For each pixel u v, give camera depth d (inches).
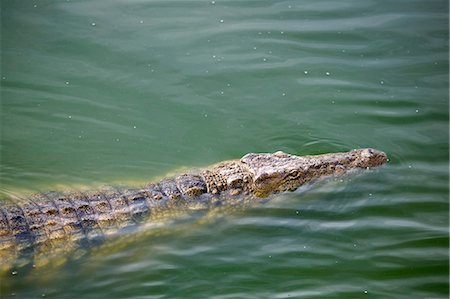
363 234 579.5
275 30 800.9
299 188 622.5
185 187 610.5
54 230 551.2
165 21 814.5
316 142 681.0
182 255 563.5
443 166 652.1
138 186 618.8
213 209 602.5
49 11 821.2
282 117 709.9
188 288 526.0
